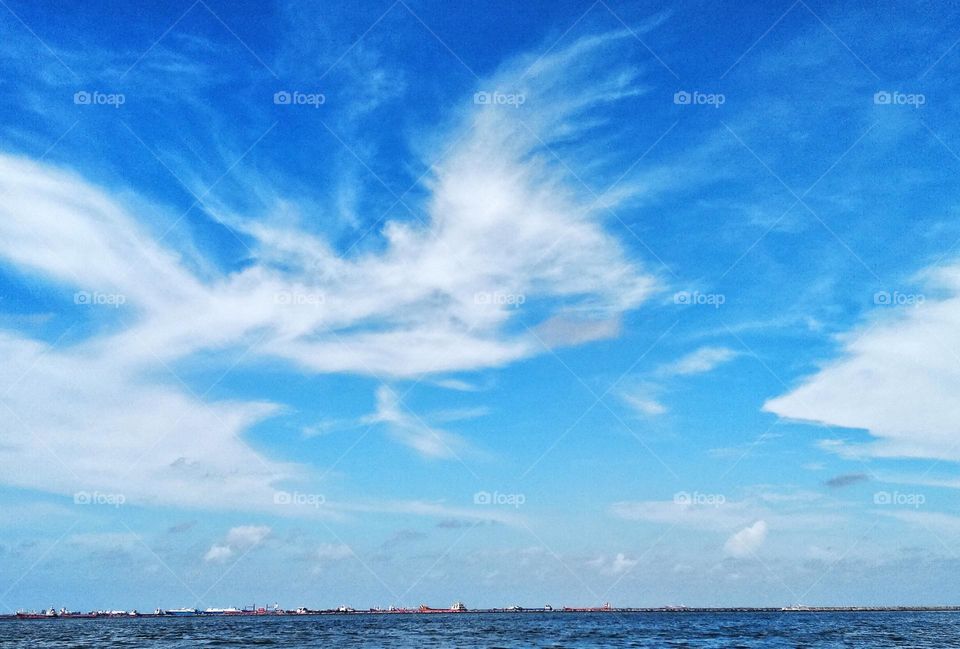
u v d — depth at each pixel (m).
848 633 143.62
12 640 128.50
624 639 120.38
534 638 123.56
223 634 148.12
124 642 120.44
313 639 123.88
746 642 112.75
